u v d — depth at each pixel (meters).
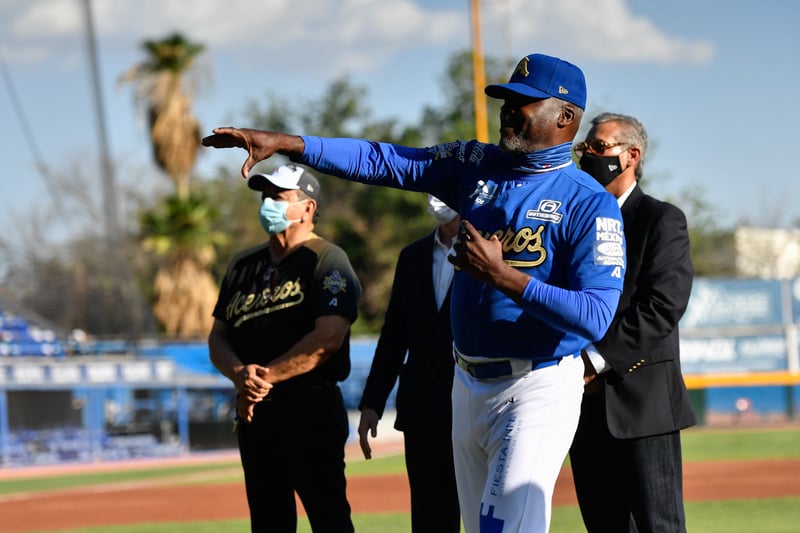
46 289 30.34
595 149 6.13
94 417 27.75
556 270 5.11
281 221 6.73
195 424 28.61
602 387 5.94
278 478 6.80
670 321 5.83
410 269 6.87
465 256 4.80
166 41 45.12
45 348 29.00
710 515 11.53
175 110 44.97
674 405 5.98
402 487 15.82
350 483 16.80
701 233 65.06
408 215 55.78
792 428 30.64
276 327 6.69
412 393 6.75
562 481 14.23
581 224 5.08
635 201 6.16
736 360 34.38
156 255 48.31
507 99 5.23
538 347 5.19
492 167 5.48
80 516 13.24
